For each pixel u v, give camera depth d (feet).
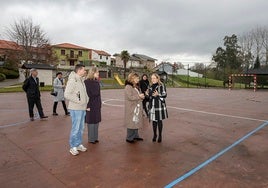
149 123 26.68
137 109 18.44
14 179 12.34
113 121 27.40
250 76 120.26
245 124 27.09
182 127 24.85
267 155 16.48
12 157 15.48
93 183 12.01
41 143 18.61
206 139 20.34
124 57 178.40
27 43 131.64
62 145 18.16
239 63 198.90
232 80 125.08
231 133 22.65
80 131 16.58
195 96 64.90
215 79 168.25
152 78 19.45
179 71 205.67
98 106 18.56
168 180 12.44
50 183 11.94
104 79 157.17
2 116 30.48
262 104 47.67
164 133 22.22
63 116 30.50
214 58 219.61
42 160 14.99
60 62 211.61
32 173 13.08
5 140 19.38
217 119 29.89
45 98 54.44
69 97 15.84
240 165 14.60
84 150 16.79
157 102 18.95
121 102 46.52
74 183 11.98
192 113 34.17
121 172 13.35
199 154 16.49
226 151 17.22
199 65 189.06
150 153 16.55
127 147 17.85
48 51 142.31
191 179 12.59
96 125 18.75
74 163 14.56
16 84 108.17
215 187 11.74
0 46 163.84
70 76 16.24
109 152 16.67
